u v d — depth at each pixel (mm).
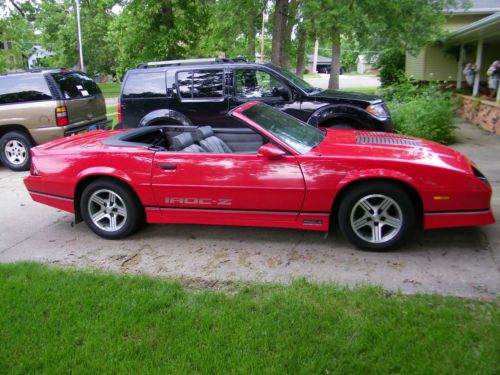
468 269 3959
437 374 2559
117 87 47344
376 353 2740
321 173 4250
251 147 5746
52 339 3027
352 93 8227
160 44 14938
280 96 7855
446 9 17609
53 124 8531
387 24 14312
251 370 2648
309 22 13695
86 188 4941
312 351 2791
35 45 53250
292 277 3951
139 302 3447
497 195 6027
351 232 4371
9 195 7105
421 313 3162
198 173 4527
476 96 13922
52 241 5105
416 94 12898
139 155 4695
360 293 3479
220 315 3229
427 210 4164
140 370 2699
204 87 8047
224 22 15609
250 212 4523
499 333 2877
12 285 3799
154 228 5363
